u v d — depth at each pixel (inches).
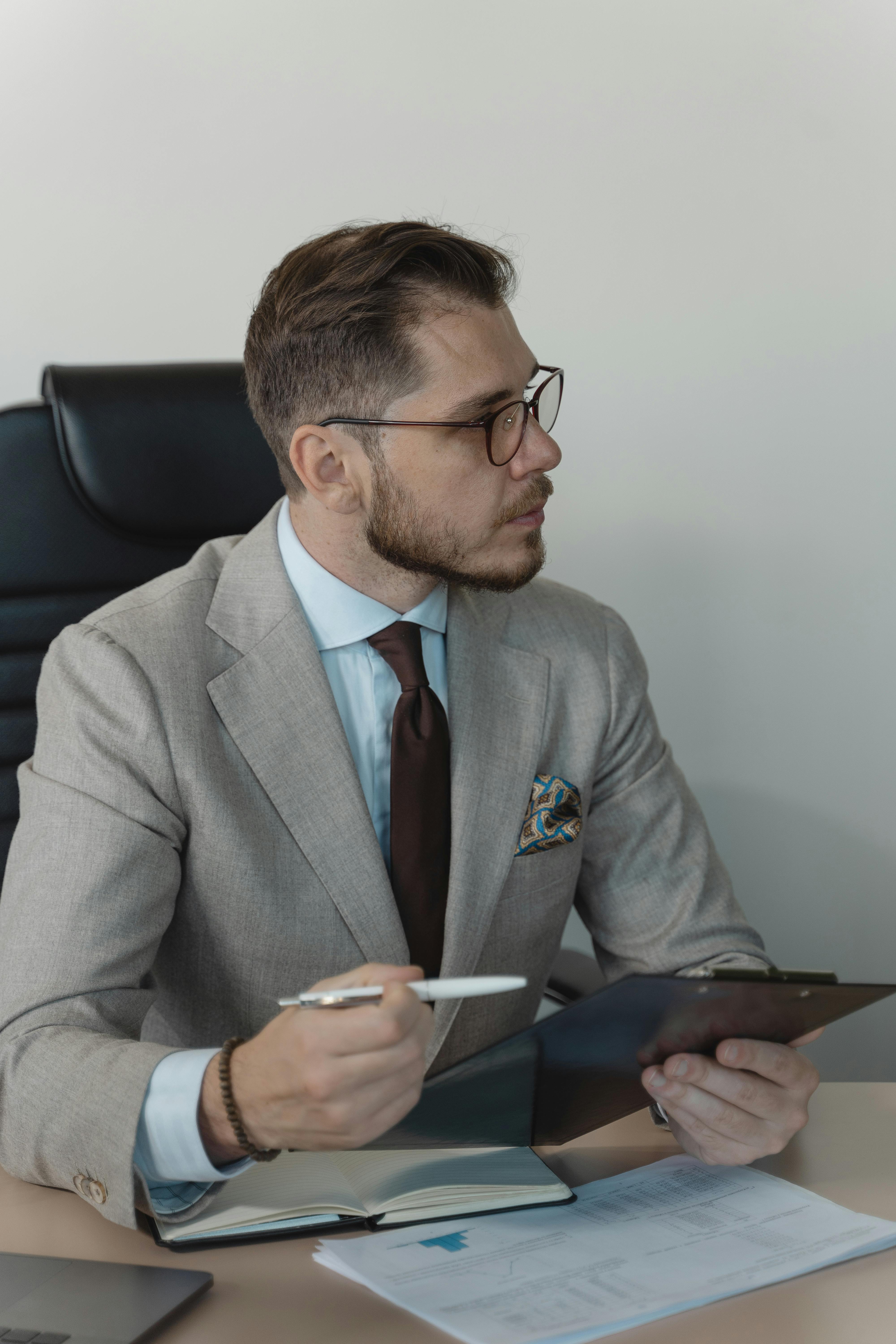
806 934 74.1
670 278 69.9
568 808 43.4
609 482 72.0
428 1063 39.9
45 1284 26.0
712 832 74.0
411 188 70.6
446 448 39.2
